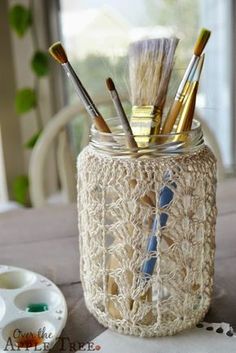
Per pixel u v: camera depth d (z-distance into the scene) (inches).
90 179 17.3
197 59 16.5
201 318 18.5
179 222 16.8
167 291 17.6
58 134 41.4
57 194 55.7
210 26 51.7
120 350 17.3
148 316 17.7
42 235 27.4
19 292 20.2
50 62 53.9
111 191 16.8
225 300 20.2
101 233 17.5
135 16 50.5
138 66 16.8
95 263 18.1
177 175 16.4
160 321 17.6
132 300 17.5
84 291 19.6
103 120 17.4
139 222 16.7
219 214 29.0
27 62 53.4
